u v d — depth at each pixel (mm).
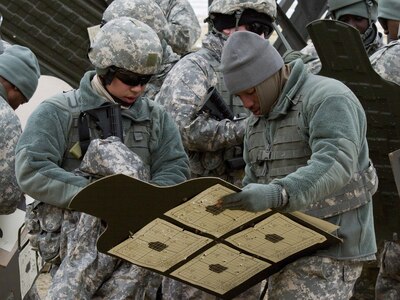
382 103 7891
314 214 6934
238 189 6402
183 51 11938
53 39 12117
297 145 6934
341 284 6996
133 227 6617
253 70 6855
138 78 7168
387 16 9008
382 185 8109
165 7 11930
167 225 6629
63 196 7078
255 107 6984
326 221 6836
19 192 7699
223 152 8289
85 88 7238
